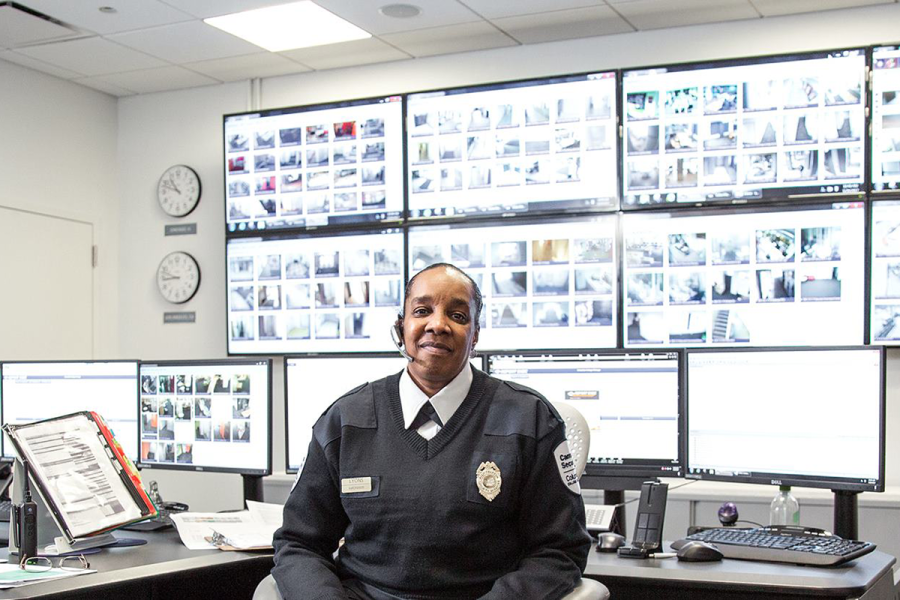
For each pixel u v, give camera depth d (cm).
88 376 288
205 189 475
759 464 226
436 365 182
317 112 429
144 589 214
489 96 399
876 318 349
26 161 446
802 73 358
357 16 383
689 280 374
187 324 476
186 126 481
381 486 180
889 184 348
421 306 187
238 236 445
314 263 432
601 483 241
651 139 377
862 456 215
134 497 223
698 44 389
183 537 223
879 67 348
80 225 473
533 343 395
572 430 231
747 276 366
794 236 360
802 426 221
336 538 192
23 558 208
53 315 457
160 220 484
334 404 194
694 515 352
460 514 176
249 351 445
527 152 394
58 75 460
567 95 388
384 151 417
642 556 207
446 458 180
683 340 375
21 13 376
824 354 219
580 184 387
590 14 380
